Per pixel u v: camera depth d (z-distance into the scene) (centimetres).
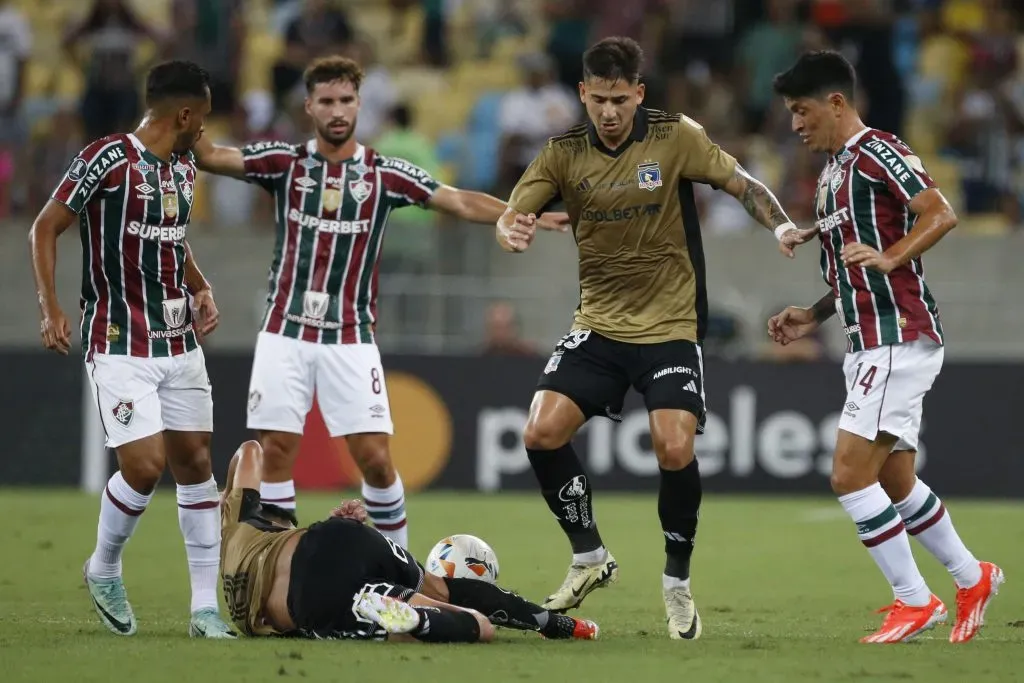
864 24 6081
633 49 2258
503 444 4672
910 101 6341
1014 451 4597
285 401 2720
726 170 2309
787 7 6197
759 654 1981
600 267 2344
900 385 2158
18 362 4656
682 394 2258
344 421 2723
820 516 4116
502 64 6500
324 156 2714
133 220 2164
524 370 4675
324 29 5981
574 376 2327
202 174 5534
